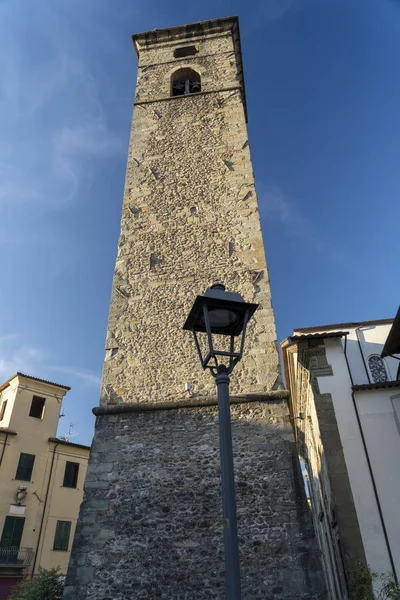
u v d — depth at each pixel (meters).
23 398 25.92
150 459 10.42
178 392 11.33
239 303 5.54
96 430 10.93
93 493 10.12
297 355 14.44
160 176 15.70
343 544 10.48
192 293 12.97
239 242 13.71
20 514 23.14
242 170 15.28
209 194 14.92
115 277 13.61
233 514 4.47
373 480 11.05
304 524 9.23
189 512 9.70
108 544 9.50
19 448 24.53
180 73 20.05
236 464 10.10
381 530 10.47
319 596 8.54
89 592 9.03
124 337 12.45
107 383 11.73
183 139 16.62
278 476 9.82
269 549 9.07
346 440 11.69
